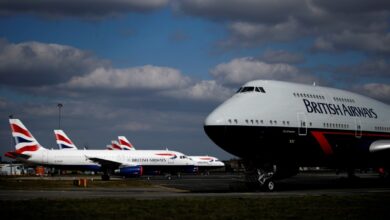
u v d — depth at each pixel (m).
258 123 38.09
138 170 87.19
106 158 90.25
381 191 40.34
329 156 43.03
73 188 49.59
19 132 89.06
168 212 22.64
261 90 40.62
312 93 43.88
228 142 37.28
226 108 38.31
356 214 22.03
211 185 57.00
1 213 21.98
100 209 23.72
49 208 24.11
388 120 50.06
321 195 33.00
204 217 20.91
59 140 96.88
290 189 44.22
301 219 20.48
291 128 39.81
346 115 45.19
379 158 46.88
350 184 55.06
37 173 125.25
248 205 25.86
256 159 39.22
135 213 22.17
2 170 138.75
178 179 83.31
